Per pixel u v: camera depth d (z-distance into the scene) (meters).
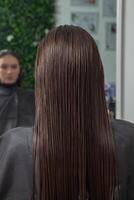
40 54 0.75
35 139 0.71
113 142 0.72
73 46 0.73
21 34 3.44
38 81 0.73
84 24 3.22
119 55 1.59
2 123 2.35
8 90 2.45
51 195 0.70
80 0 3.23
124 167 0.73
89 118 0.71
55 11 3.36
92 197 0.71
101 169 0.71
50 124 0.70
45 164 0.70
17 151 0.73
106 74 2.97
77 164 0.70
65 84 0.71
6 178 0.73
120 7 1.56
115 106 1.77
